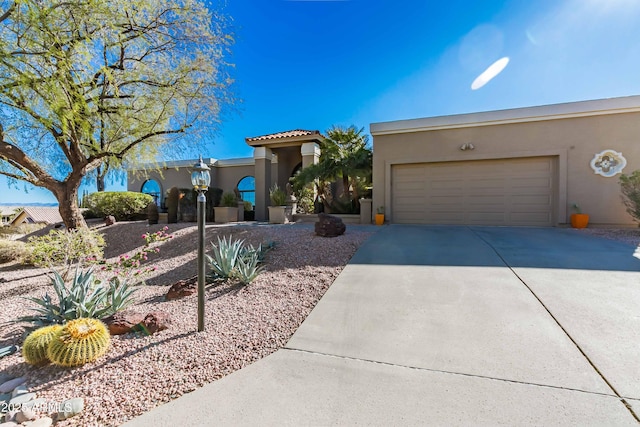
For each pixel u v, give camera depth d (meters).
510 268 5.11
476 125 10.68
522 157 10.24
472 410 2.13
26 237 14.46
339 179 16.03
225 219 14.76
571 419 2.01
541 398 2.22
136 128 9.72
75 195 9.70
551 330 3.13
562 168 9.76
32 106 7.11
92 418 2.31
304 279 5.18
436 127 11.14
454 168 11.16
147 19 8.15
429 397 2.29
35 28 5.67
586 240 7.21
